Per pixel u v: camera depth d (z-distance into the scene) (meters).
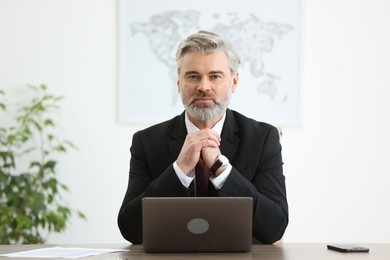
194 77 2.54
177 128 2.75
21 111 4.71
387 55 4.82
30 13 4.78
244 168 2.62
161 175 2.43
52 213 4.33
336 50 4.81
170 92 4.78
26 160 4.69
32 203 4.24
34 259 1.95
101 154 4.76
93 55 4.78
